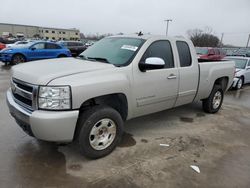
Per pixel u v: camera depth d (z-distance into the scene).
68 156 3.57
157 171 3.30
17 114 3.25
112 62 3.83
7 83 8.58
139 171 3.27
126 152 3.76
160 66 3.69
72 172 3.18
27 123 3.08
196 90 5.07
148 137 4.38
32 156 3.53
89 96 3.14
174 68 4.41
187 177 3.21
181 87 4.61
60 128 2.97
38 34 100.62
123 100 3.68
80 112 3.34
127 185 2.97
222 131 4.92
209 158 3.75
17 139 4.04
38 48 14.67
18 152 3.62
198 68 4.99
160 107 4.40
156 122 5.19
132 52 3.89
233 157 3.83
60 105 2.96
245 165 3.61
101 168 3.30
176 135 4.55
